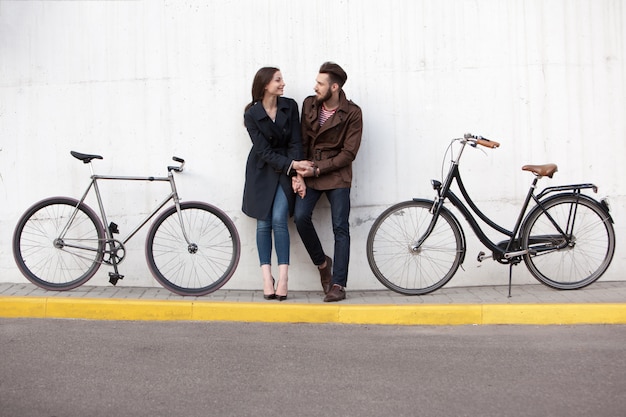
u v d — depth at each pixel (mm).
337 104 6883
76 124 7383
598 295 6781
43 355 5469
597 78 7285
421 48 7270
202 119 7371
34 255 7367
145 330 6160
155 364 5293
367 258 7117
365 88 7293
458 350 5605
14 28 7375
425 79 7285
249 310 6473
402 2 7254
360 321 6395
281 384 4906
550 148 7301
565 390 4754
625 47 7262
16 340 5844
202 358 5434
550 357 5406
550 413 4406
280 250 6914
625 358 5344
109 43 7375
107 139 7375
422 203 6906
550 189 6852
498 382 4914
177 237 7293
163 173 7375
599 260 7227
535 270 6938
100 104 7379
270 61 7324
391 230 7199
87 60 7375
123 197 7379
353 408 4508
